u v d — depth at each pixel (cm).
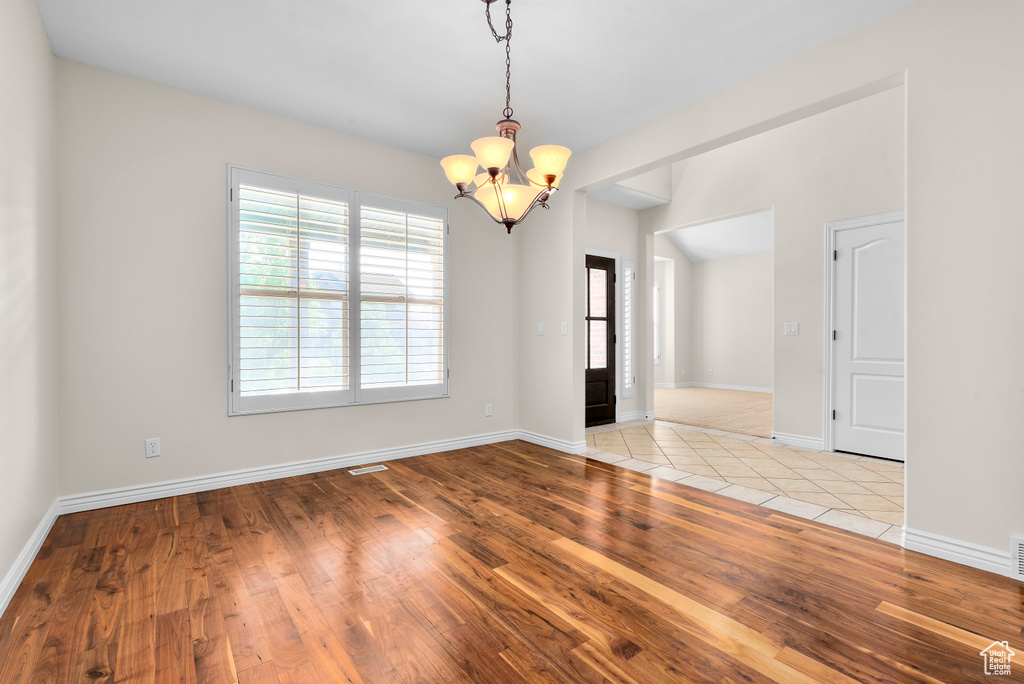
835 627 163
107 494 275
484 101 312
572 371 407
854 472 348
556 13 226
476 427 434
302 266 337
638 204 562
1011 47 193
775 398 447
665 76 281
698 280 965
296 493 303
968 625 164
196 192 301
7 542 181
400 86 294
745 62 267
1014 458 194
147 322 286
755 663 145
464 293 424
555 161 209
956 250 208
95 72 272
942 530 213
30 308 212
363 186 368
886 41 226
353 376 361
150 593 184
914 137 218
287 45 253
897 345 374
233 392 313
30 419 212
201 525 251
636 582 193
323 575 199
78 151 265
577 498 294
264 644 154
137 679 138
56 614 170
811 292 421
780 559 213
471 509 275
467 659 147
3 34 178
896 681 136
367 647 153
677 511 272
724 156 495
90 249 269
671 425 537
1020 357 193
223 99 309
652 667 143
